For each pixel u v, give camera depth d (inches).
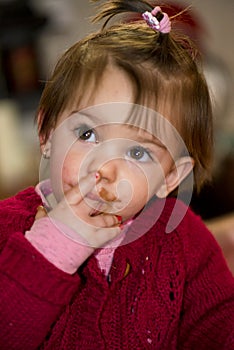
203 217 69.1
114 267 30.7
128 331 30.3
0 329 26.0
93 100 28.8
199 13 91.0
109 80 28.8
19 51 85.0
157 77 29.5
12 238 26.7
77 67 29.6
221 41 92.7
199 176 35.0
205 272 34.2
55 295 26.2
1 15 85.0
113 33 31.4
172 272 32.4
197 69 32.4
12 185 63.9
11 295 25.8
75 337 29.4
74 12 86.8
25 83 84.7
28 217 30.7
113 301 30.4
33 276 26.0
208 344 33.3
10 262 26.3
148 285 31.3
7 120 76.3
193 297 33.6
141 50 29.8
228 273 35.6
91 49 30.0
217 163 72.0
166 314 31.5
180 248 33.4
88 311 29.5
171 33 32.9
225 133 77.0
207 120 33.1
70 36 86.4
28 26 85.6
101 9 34.9
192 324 33.5
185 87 30.8
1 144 69.5
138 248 31.5
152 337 31.0
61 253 26.5
